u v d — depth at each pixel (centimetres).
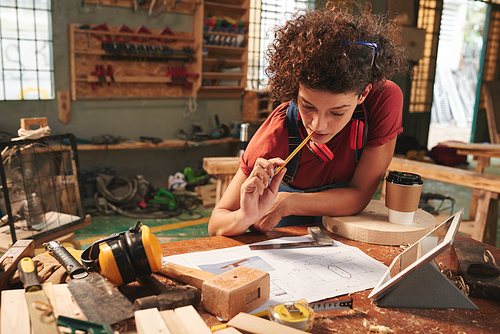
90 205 405
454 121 1202
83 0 393
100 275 70
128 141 446
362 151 120
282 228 115
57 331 55
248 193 97
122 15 426
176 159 501
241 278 70
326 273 86
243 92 536
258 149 120
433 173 272
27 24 382
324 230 115
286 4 568
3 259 76
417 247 82
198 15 461
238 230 104
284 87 94
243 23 502
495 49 780
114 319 59
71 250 86
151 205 426
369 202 128
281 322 63
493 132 562
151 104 467
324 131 90
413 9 644
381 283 77
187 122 500
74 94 410
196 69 477
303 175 127
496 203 285
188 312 61
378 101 111
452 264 90
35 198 226
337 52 79
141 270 71
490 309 73
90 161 434
